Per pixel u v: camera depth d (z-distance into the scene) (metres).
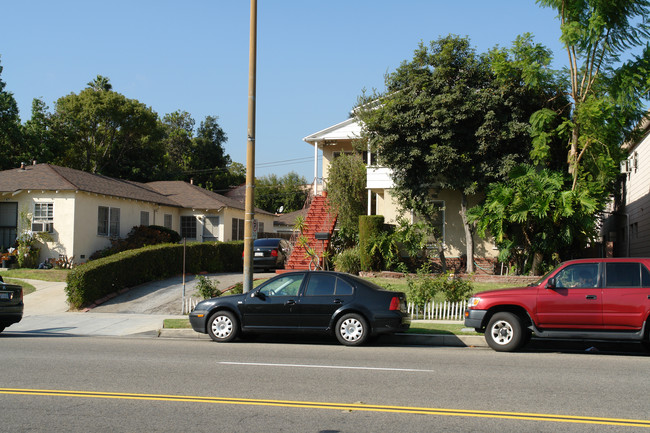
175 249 22.66
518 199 18.47
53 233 24.88
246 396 6.82
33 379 7.78
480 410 6.21
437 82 20.77
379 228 22.33
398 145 21.31
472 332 12.48
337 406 6.36
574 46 18.45
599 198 19.23
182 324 13.94
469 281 16.02
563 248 20.20
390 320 11.22
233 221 34.72
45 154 37.47
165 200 32.31
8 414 6.02
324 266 22.75
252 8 14.16
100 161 45.12
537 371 8.49
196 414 6.02
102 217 26.94
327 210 26.58
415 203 22.06
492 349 11.15
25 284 20.83
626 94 17.88
